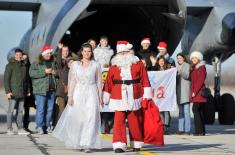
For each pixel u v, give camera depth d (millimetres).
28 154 12000
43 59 17312
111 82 12609
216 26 20359
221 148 13469
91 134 12375
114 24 23156
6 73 16609
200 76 16656
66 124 12680
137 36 22875
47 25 19438
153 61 17688
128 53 12555
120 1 18516
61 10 19078
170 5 18609
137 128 12555
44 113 17312
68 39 23672
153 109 12445
